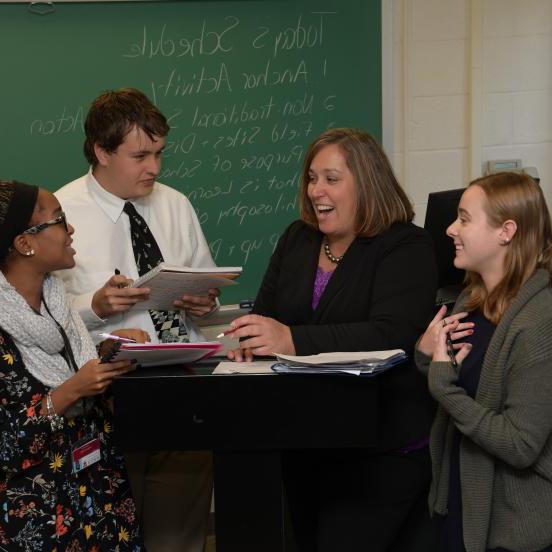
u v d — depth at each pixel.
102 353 1.97
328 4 2.97
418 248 1.89
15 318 1.72
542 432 1.52
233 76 2.93
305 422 1.60
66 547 1.77
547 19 3.21
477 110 3.20
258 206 3.04
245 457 1.68
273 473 1.68
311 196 1.92
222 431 1.62
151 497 2.37
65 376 1.81
